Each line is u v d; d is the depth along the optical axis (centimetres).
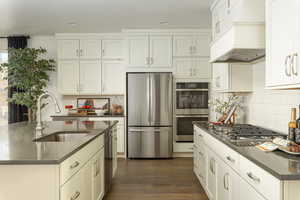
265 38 231
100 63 547
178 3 370
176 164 465
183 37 519
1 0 355
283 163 147
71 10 400
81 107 579
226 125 323
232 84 335
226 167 221
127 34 518
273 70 196
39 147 185
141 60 519
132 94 500
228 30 250
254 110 329
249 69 335
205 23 480
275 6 192
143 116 500
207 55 519
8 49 527
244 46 235
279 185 129
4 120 572
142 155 501
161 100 500
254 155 167
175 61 520
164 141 502
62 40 546
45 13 413
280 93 261
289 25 171
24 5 376
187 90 514
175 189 341
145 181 373
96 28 511
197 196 317
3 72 554
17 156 159
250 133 257
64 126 330
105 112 575
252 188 164
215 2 346
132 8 392
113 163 370
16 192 155
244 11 243
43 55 574
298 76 160
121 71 548
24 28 505
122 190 338
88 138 226
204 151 316
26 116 557
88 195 225
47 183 154
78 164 191
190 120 514
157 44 519
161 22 471
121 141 517
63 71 546
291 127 198
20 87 512
